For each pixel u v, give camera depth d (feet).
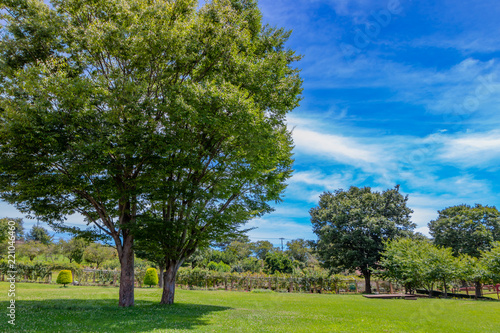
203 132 47.44
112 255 187.52
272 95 49.90
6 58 41.52
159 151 41.60
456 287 111.14
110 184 45.75
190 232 52.37
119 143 40.55
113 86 42.93
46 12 43.32
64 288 90.74
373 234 127.24
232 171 49.75
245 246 239.30
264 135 44.27
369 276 124.77
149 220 44.34
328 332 29.78
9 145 38.86
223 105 40.16
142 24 42.47
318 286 120.67
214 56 48.70
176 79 48.70
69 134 39.01
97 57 46.80
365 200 138.00
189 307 49.67
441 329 32.83
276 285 119.85
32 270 117.80
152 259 95.40
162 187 45.50
